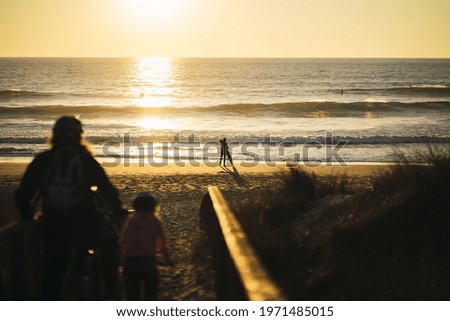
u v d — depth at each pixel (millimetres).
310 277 6574
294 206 10258
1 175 26828
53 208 4973
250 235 7883
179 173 27594
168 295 7281
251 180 24953
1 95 82938
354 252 6953
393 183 9219
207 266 8266
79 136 5223
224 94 96875
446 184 7570
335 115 60656
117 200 5289
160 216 15406
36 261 6199
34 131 47094
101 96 90375
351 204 9188
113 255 5793
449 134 44469
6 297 6219
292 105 63406
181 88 111688
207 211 10852
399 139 40500
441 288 5938
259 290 3422
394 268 6344
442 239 6727
